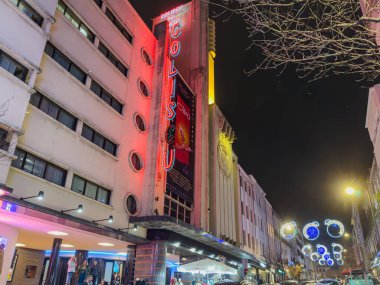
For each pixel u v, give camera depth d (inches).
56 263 669.3
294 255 3339.1
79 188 631.8
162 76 952.3
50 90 597.9
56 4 632.4
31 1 573.0
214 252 1079.6
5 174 464.1
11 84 504.7
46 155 559.8
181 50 1348.4
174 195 948.0
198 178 1084.5
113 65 799.1
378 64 207.5
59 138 597.0
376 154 891.4
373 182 1430.9
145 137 870.4
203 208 1076.5
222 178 1368.1
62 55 659.4
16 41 527.8
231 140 1544.0
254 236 1787.6
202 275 1103.0
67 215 549.0
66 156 604.7
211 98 1482.5
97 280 820.0
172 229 802.2
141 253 780.0
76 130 649.0
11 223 568.4
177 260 1107.9
